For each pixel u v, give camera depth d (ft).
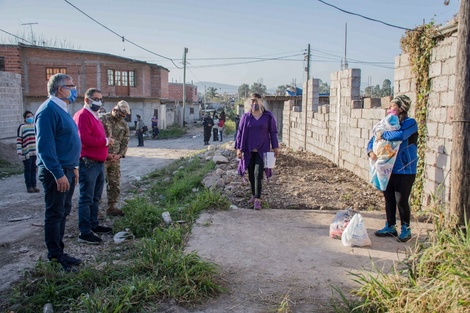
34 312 12.04
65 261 14.89
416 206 21.18
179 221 19.43
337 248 15.76
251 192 24.63
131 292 11.55
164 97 136.67
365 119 28.66
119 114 21.18
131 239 18.38
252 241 16.55
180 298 11.73
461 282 9.62
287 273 13.52
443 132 18.85
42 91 105.60
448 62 18.49
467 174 12.31
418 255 12.09
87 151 17.81
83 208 17.84
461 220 12.32
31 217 23.68
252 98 22.30
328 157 37.96
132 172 42.29
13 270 15.19
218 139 96.27
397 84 23.98
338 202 22.84
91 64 110.22
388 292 10.88
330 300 11.69
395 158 15.98
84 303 11.30
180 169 37.96
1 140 56.08
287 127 60.64
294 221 19.36
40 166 14.42
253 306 11.50
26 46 101.40
